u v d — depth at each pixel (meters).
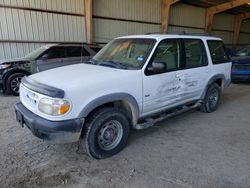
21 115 3.14
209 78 4.84
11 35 9.45
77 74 3.27
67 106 2.77
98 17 11.91
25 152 3.41
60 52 7.77
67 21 10.89
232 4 17.05
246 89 7.89
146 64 3.53
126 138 3.48
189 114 5.13
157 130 4.25
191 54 4.36
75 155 3.34
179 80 4.08
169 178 2.79
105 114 3.13
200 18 18.33
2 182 2.70
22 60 7.20
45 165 3.07
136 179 2.77
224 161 3.16
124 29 13.22
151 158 3.25
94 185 2.67
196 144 3.68
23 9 9.56
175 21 16.30
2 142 3.72
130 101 3.37
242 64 8.21
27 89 3.13
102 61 3.93
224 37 21.45
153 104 3.74
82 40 11.56
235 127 4.39
